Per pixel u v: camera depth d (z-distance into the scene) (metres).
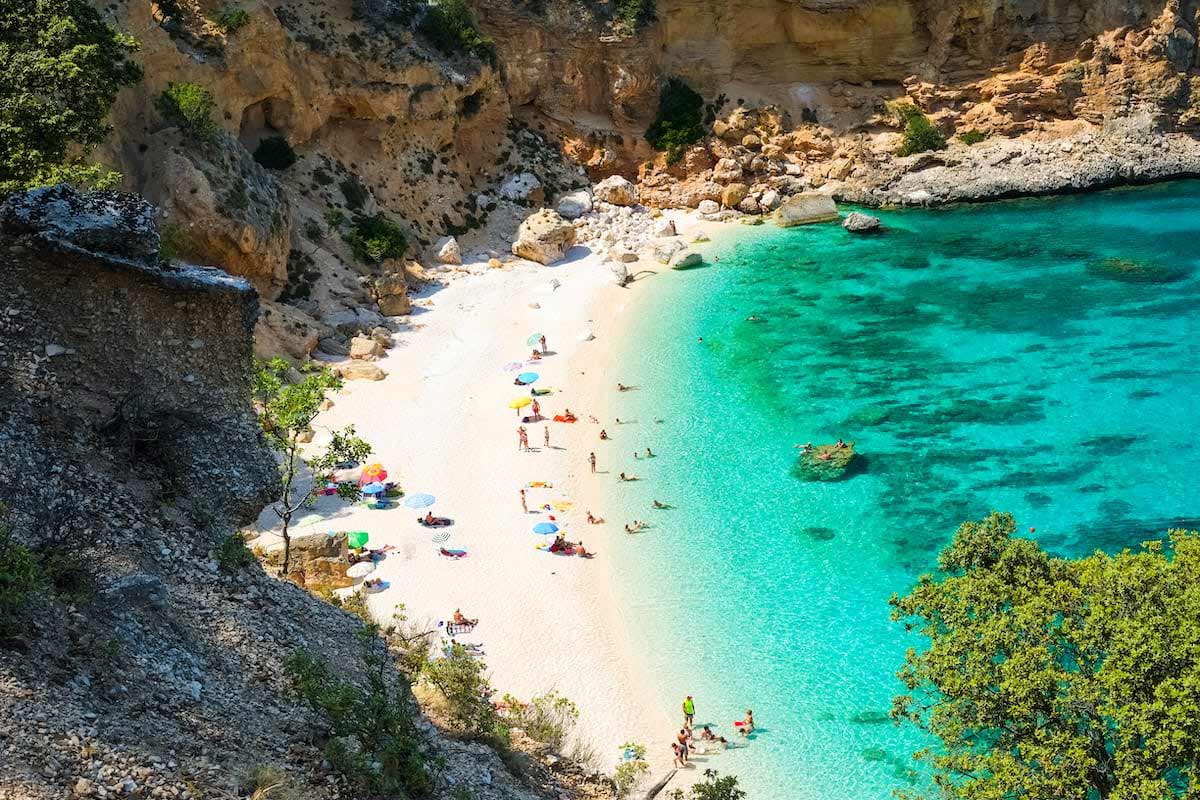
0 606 21.20
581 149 112.44
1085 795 30.16
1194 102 114.88
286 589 29.84
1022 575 35.94
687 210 111.38
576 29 110.38
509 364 79.25
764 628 51.44
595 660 49.41
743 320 86.19
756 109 116.50
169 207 72.75
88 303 28.17
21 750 18.83
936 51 117.12
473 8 107.62
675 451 67.56
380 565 55.66
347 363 77.06
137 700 21.81
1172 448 64.25
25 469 25.58
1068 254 95.56
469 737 29.98
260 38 86.38
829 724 45.44
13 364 27.05
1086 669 33.03
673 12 114.94
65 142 46.91
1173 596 32.44
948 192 111.06
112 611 23.59
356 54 94.00
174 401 28.91
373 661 27.45
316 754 23.39
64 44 47.88
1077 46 115.88
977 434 67.38
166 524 27.28
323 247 87.00
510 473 65.19
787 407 72.38
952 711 33.81
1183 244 95.75
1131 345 77.50
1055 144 114.81
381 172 97.31
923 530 58.16
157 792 19.55
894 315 85.50
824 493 62.25
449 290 91.44
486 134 107.75
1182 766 29.75
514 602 53.22
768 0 115.50
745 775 42.84
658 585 54.88
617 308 89.00
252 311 30.41
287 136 91.31
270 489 29.91
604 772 40.22
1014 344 79.19
